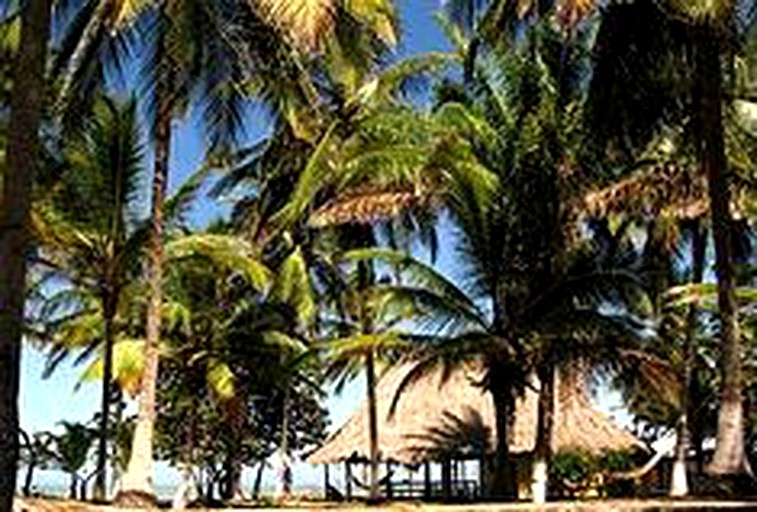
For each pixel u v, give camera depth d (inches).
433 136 1016.9
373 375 1206.9
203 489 1939.0
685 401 1194.6
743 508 576.1
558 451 1359.5
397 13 697.6
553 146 1007.6
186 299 1337.4
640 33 773.3
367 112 1087.6
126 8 717.9
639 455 1462.8
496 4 783.7
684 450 1195.3
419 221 1173.1
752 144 1021.2
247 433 2021.4
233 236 1244.5
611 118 803.4
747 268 1268.5
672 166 1023.6
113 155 913.5
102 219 923.4
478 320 1026.1
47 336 1289.4
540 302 1002.7
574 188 1017.5
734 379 718.5
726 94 828.6
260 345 1355.8
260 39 778.8
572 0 613.9
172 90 798.5
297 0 485.7
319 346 1294.3
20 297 370.9
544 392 1020.5
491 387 1026.7
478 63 1026.1
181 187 1040.2
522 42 1013.2
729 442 713.6
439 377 1375.5
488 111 1031.6
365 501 1240.8
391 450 1413.6
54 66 777.6
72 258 973.8
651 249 1233.4
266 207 1346.0
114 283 958.4
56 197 906.1
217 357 1353.3
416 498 1450.5
